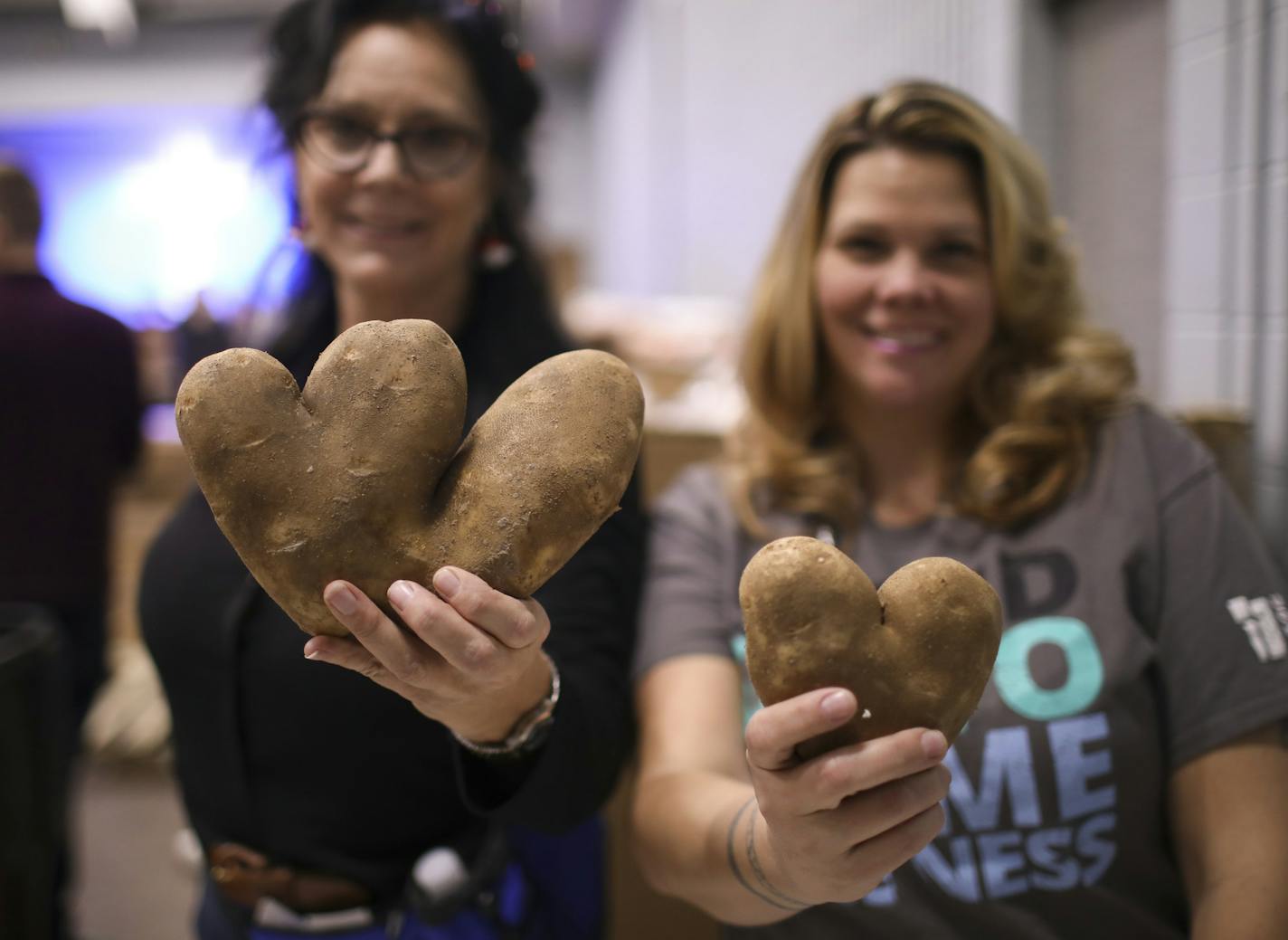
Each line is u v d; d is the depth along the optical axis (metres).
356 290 1.12
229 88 8.84
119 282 9.08
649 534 1.23
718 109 5.47
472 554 0.61
